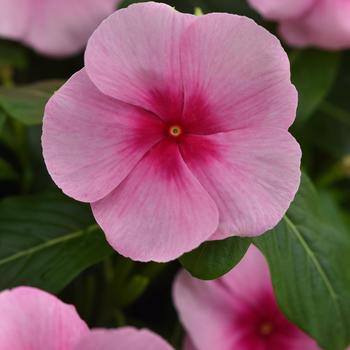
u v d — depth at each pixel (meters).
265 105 0.28
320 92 0.37
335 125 0.39
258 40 0.27
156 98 0.28
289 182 0.28
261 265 0.34
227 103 0.28
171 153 0.28
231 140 0.28
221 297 0.33
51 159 0.28
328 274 0.33
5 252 0.32
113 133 0.28
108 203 0.28
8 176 0.36
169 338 0.36
